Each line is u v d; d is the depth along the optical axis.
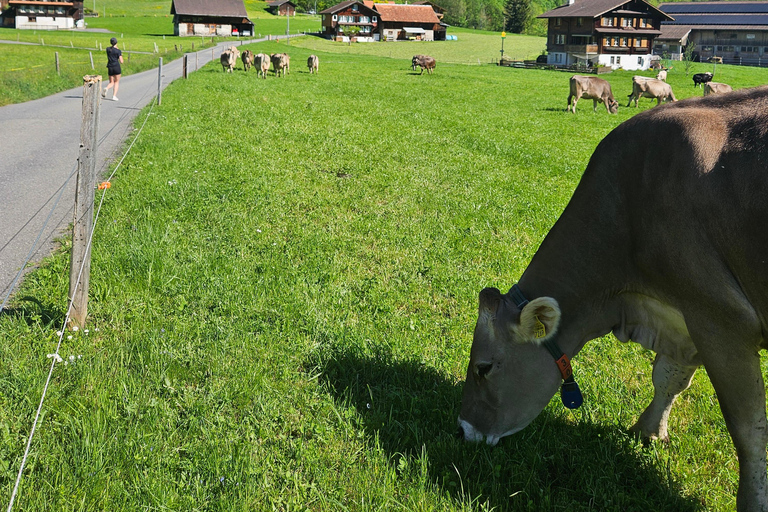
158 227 8.27
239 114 20.22
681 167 3.29
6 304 6.03
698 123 3.34
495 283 7.30
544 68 74.81
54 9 113.69
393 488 3.77
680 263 3.30
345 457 4.05
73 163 12.86
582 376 5.22
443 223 9.60
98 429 4.10
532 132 21.56
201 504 3.58
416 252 8.24
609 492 3.85
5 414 4.24
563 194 11.96
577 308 3.81
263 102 24.66
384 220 9.65
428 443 4.20
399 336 5.82
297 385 4.94
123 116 19.27
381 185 11.93
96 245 7.46
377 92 33.53
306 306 6.30
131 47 75.44
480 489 3.76
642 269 3.56
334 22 116.69
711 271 3.21
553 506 3.71
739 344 3.23
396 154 15.41
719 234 3.16
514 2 164.12
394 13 121.62
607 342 5.91
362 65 61.34
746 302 3.17
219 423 4.34
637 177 3.52
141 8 162.62
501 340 3.74
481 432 3.96
